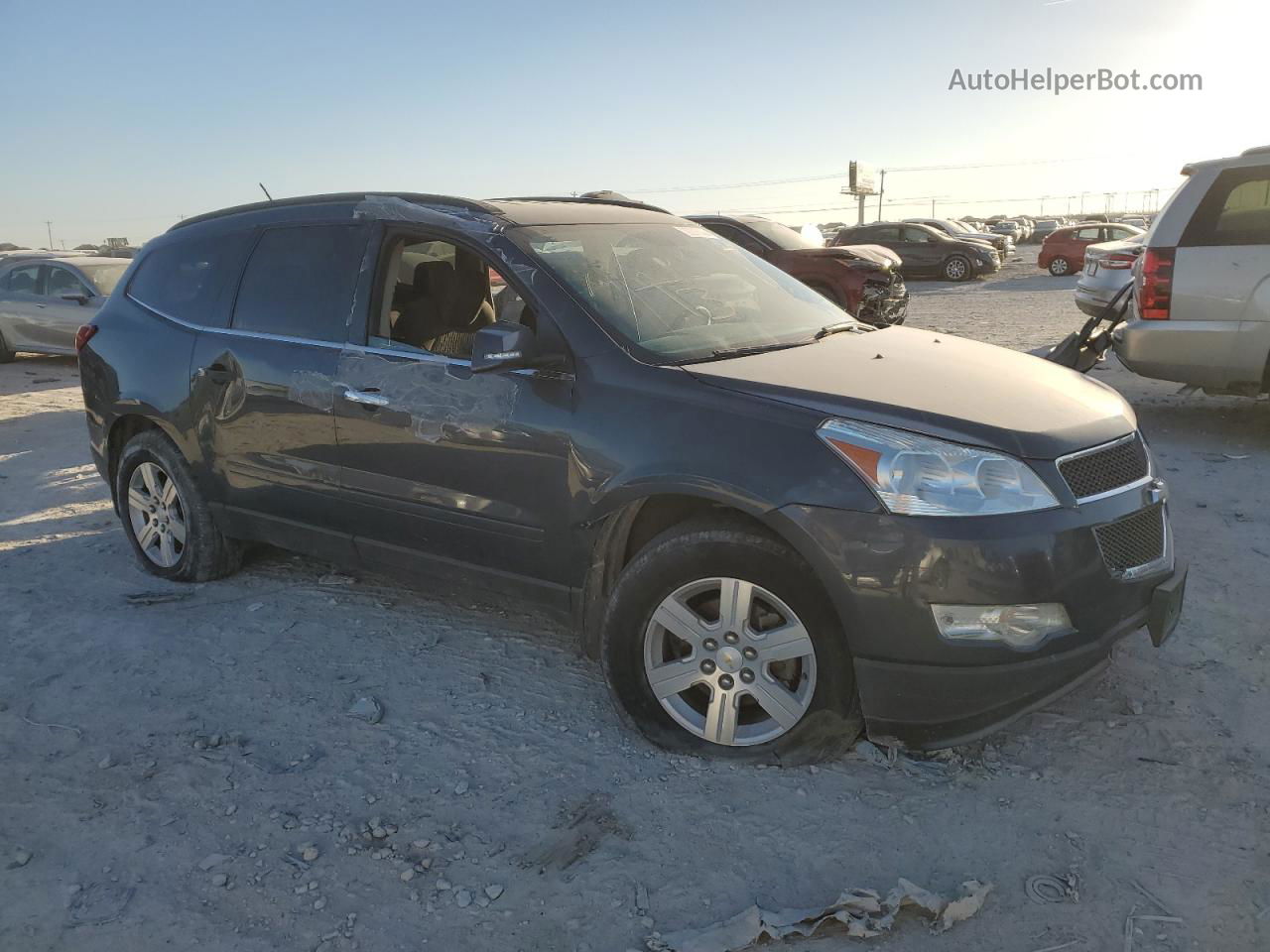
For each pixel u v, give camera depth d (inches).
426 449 141.1
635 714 125.3
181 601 180.2
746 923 93.4
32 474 286.4
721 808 112.2
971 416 111.2
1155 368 268.7
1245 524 200.1
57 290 540.1
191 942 95.2
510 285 136.7
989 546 103.7
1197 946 90.1
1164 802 110.7
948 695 107.7
